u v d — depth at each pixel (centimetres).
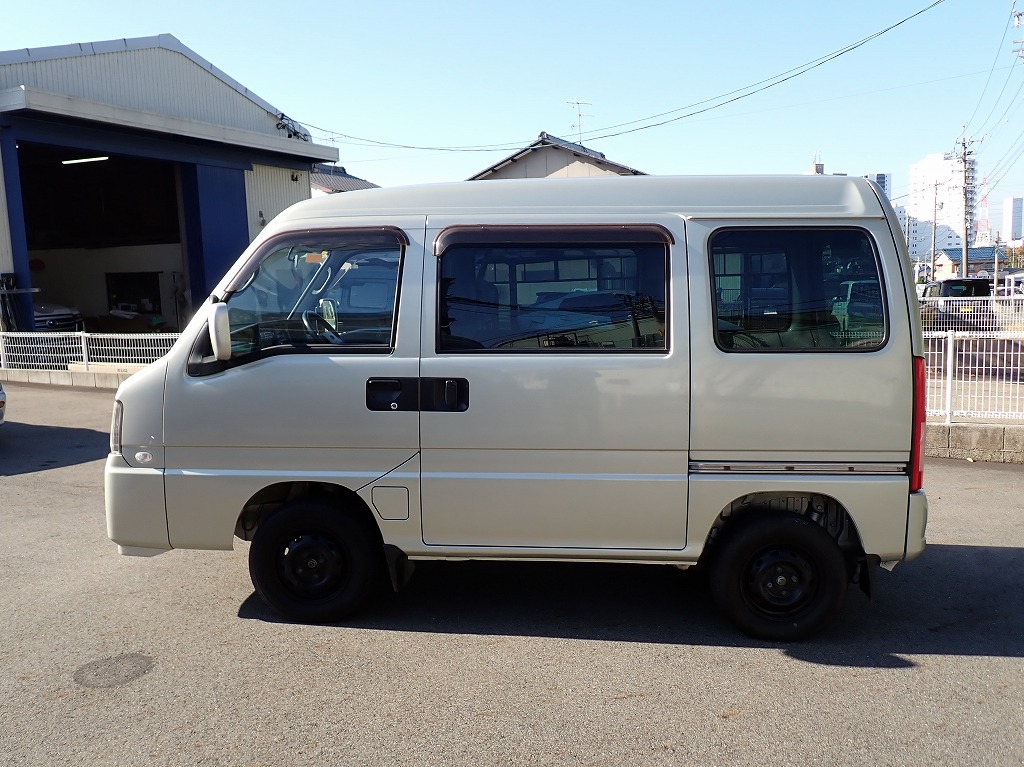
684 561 409
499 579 516
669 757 310
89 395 1388
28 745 318
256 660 396
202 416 423
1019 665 393
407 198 427
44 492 748
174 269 2412
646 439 400
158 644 414
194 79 2183
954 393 877
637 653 405
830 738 324
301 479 420
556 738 323
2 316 1673
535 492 407
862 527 398
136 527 432
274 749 315
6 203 1695
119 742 320
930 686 370
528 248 409
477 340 411
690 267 401
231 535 428
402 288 414
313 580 440
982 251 8469
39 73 1770
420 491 414
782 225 402
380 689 365
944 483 761
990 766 304
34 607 466
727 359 396
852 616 457
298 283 424
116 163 2284
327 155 2555
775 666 390
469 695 360
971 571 532
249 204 2370
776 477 399
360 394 412
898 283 396
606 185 415
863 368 393
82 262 2567
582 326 406
